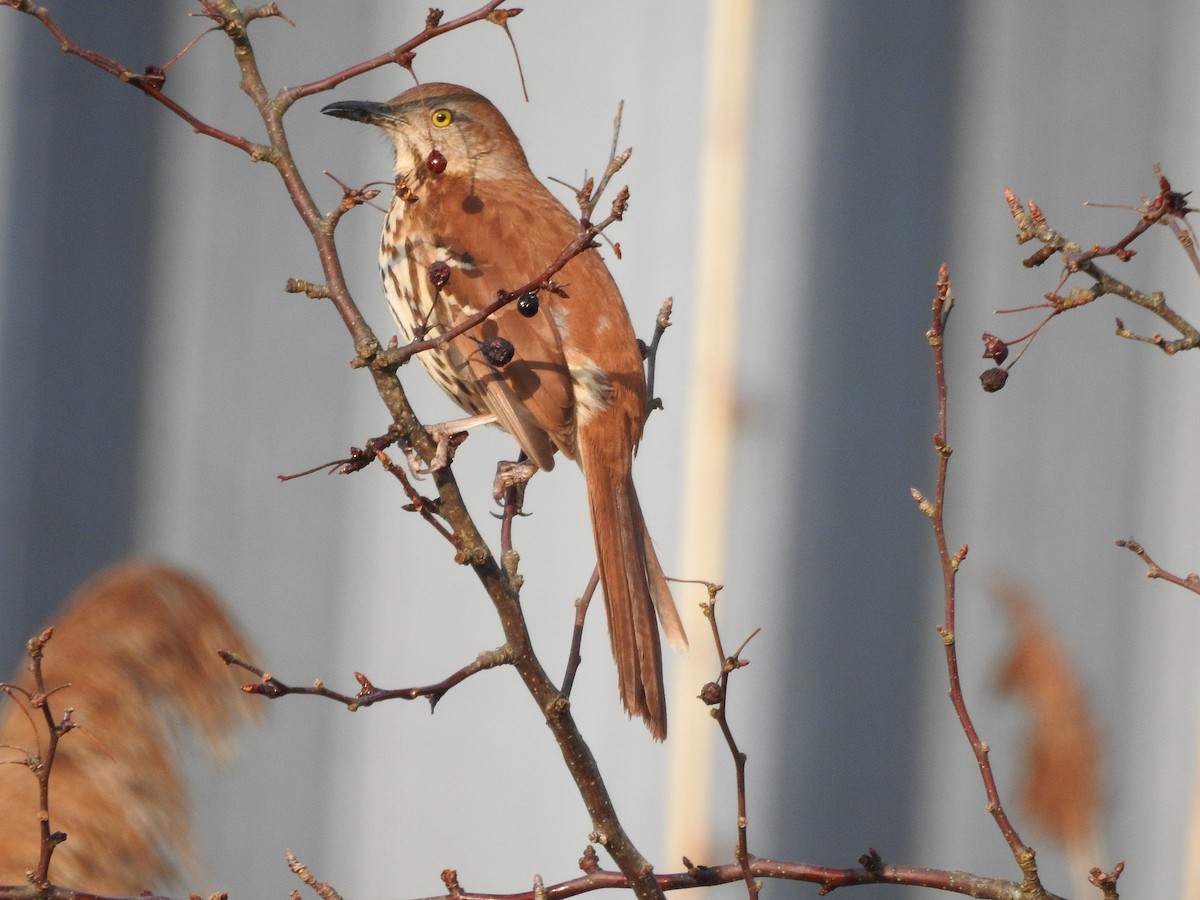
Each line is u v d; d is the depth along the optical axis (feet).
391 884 37.17
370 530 37.06
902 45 38.83
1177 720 39.01
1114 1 39.17
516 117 36.78
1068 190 39.19
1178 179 39.01
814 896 38.17
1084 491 39.24
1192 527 39.17
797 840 38.32
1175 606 39.11
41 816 13.66
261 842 36.47
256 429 36.73
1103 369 39.22
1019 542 39.32
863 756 38.75
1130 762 38.91
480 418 20.49
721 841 37.68
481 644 37.01
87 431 36.50
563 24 36.81
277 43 36.14
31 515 36.29
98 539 36.45
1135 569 39.22
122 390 36.65
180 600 20.11
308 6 36.06
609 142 36.88
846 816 38.58
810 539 38.47
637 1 36.86
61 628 19.57
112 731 18.52
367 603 37.04
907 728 39.04
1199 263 12.67
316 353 36.68
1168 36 39.09
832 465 38.58
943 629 14.12
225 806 36.27
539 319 20.26
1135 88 39.09
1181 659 39.14
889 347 38.96
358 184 36.22
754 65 38.22
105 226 36.42
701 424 37.29
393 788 37.19
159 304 36.68
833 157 38.52
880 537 38.96
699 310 37.27
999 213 39.27
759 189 38.37
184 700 19.51
